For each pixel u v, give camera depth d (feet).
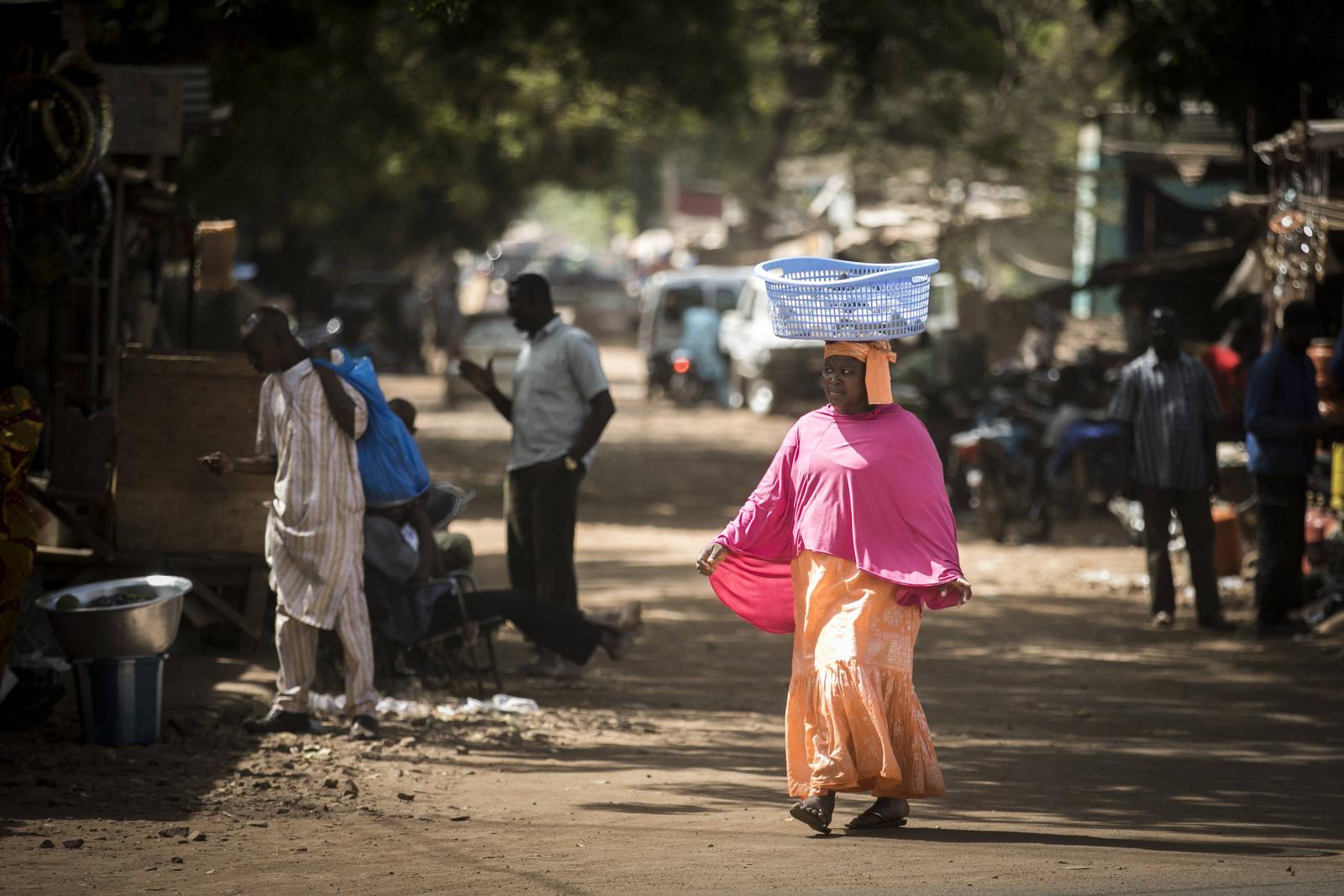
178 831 43.78
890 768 42.91
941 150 254.68
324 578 58.59
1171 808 49.06
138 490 73.92
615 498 162.81
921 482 44.29
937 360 150.82
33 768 51.85
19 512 54.34
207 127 120.47
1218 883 37.01
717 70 221.25
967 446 135.03
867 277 43.47
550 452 73.77
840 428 45.01
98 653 54.75
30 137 84.38
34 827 44.14
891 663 44.06
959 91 244.83
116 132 98.73
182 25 124.36
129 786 49.67
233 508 74.23
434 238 368.48
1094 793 51.65
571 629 70.74
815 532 44.62
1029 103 249.75
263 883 38.27
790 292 44.24
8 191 83.56
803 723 45.01
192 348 113.91
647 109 244.01
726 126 276.21
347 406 58.65
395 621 66.59
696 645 86.48
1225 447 127.34
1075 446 137.49
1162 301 166.91
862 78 159.02
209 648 75.51
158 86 100.07
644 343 276.82
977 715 68.69
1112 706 70.90
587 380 73.46
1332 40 114.11
